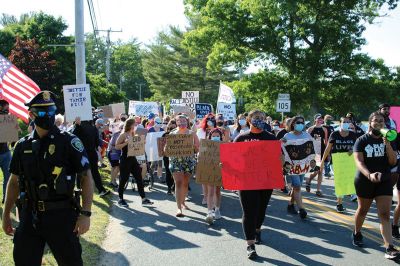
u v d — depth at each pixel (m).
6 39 43.03
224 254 6.18
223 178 6.24
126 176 9.31
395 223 6.93
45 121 3.70
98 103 46.12
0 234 6.38
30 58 36.97
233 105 18.20
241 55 30.30
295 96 28.86
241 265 5.73
